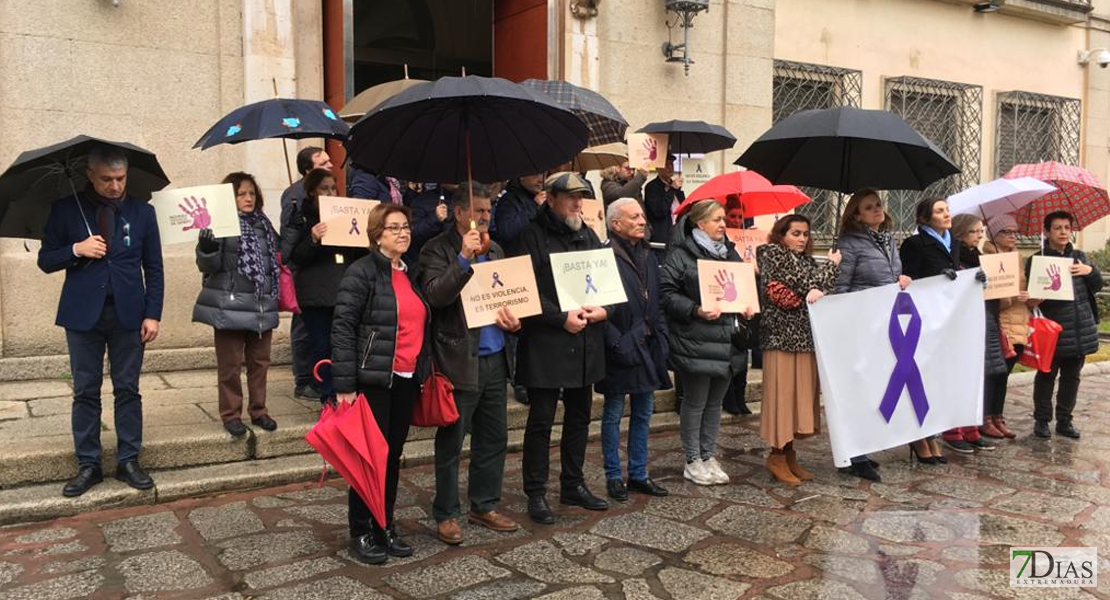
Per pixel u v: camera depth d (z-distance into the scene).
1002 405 6.63
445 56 9.92
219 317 5.15
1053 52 13.47
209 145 5.36
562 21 8.59
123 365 4.73
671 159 7.01
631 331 4.81
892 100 11.91
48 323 6.63
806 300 5.26
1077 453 6.17
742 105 9.65
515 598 3.65
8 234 4.71
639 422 5.07
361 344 3.88
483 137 4.30
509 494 5.07
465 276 3.96
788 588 3.79
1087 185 6.59
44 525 4.40
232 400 5.28
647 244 5.08
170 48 6.92
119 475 4.82
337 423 3.77
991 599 3.71
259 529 4.39
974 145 12.70
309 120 5.40
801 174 5.84
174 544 4.18
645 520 4.64
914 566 4.05
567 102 5.16
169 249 7.03
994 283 6.07
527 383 4.50
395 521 4.59
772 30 9.81
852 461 5.56
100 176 4.43
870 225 5.70
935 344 5.67
